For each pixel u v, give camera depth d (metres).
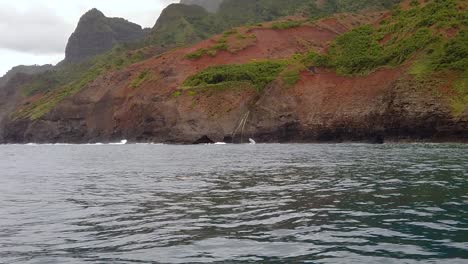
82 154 47.34
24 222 11.05
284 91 70.56
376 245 8.19
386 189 14.95
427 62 56.56
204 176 21.22
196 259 7.55
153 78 96.56
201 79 87.31
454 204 11.91
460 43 56.22
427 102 51.78
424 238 8.59
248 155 37.19
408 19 72.44
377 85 60.62
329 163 26.20
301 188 15.91
